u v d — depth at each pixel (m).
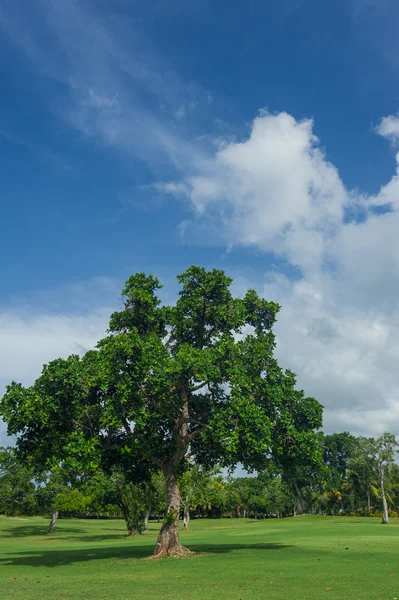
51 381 22.69
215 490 70.12
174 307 26.59
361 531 46.72
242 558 22.77
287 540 35.59
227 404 24.36
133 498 55.81
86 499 59.59
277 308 28.44
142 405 23.09
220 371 24.14
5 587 15.47
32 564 23.50
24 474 57.38
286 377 26.47
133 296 26.45
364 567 19.33
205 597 13.15
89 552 30.77
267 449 24.91
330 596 13.20
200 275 26.66
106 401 23.09
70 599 12.92
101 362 22.94
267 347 26.81
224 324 26.91
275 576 17.03
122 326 27.17
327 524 65.44
